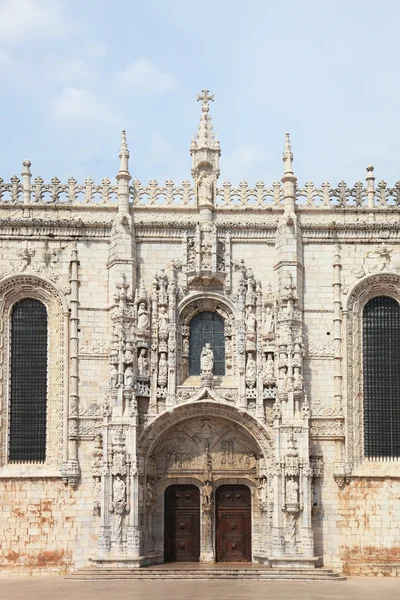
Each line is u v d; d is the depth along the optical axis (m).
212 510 57.66
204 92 61.25
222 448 58.34
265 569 53.28
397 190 60.62
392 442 58.00
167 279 58.56
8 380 57.84
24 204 59.34
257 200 60.06
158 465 58.03
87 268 58.94
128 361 56.44
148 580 51.78
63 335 57.88
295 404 56.38
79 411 57.06
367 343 59.06
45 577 54.50
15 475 56.22
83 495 56.25
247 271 59.09
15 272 58.38
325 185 60.47
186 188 60.09
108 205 59.62
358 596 45.03
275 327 58.00
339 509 56.44
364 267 59.34
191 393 57.25
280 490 55.41
